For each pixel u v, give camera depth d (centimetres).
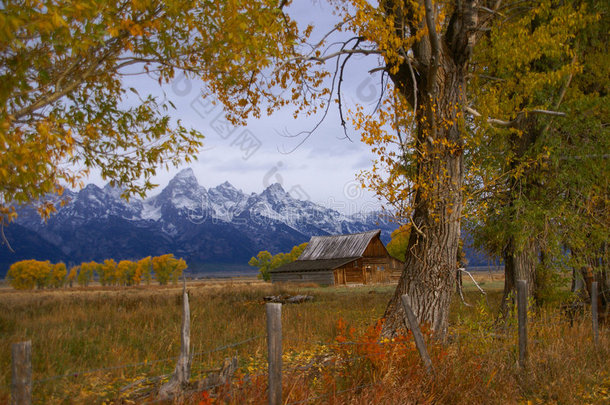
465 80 941
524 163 1087
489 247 1296
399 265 5797
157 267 11431
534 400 587
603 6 1096
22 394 283
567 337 820
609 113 1215
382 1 916
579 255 1229
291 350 856
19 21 366
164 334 977
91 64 556
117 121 630
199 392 462
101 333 980
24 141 477
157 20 528
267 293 2778
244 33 571
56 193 486
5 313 1502
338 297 2488
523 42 999
